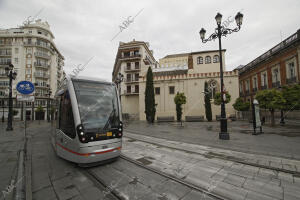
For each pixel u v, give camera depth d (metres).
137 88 31.61
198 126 14.27
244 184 3.12
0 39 37.50
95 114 4.20
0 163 4.26
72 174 3.65
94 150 3.82
